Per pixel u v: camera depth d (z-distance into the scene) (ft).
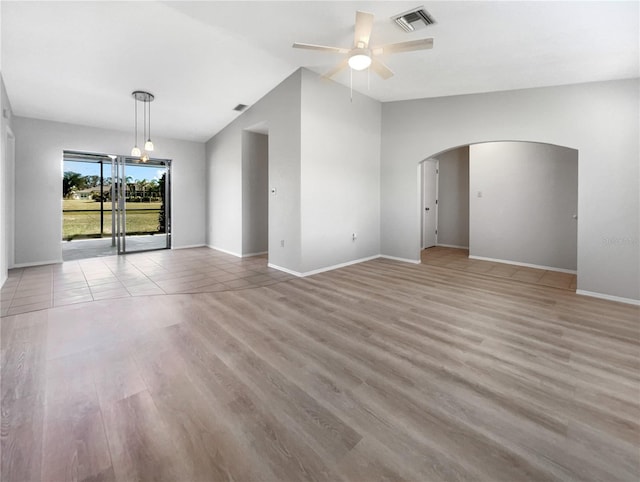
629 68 11.02
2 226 13.41
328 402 6.00
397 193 19.20
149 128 20.80
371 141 19.02
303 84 14.89
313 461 4.64
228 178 21.83
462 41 10.57
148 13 10.14
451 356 7.73
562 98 13.01
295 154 15.40
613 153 11.92
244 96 17.25
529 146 18.01
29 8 9.65
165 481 4.29
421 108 17.70
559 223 17.07
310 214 15.78
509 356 7.72
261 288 13.52
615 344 8.32
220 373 6.95
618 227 11.85
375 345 8.30
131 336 8.75
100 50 12.09
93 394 6.16
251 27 10.92
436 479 4.33
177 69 13.96
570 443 4.96
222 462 4.61
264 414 5.65
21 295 12.39
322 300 11.96
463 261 19.51
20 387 6.35
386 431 5.25
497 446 4.91
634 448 4.85
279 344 8.34
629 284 11.69
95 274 15.88
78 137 19.22
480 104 15.40
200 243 25.09
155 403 5.92
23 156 17.37
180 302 11.66
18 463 4.52
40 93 15.05
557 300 11.95
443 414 5.66
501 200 19.13
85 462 4.57
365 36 9.35
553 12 8.57
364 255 19.16
